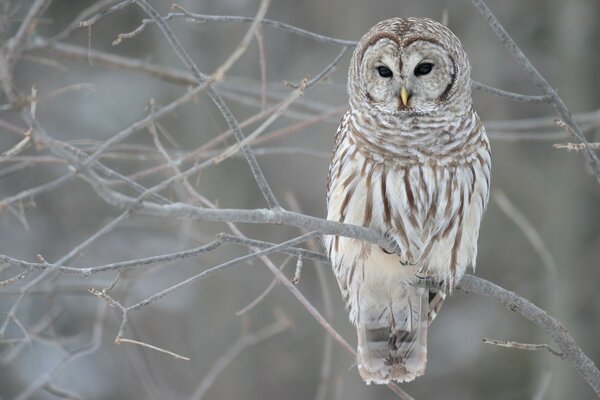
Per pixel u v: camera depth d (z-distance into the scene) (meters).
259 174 7.00
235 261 7.15
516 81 17.36
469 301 19.69
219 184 15.57
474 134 9.59
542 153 18.02
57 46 11.30
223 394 15.84
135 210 6.20
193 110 15.34
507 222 17.86
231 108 14.97
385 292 9.98
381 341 10.12
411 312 10.05
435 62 9.50
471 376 19.12
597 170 8.19
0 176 9.95
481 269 17.98
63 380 17.19
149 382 13.02
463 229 9.58
